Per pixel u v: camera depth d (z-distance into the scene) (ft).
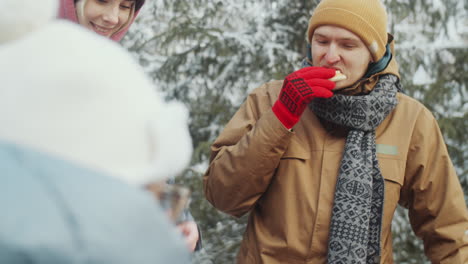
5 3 2.05
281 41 13.74
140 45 13.56
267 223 6.21
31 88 1.93
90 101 1.97
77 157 1.95
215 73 13.20
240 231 12.69
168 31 13.48
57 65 1.96
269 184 6.21
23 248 1.68
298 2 13.93
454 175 6.26
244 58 13.20
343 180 5.93
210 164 6.39
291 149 6.11
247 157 5.90
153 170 2.07
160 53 13.47
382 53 6.13
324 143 6.18
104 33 5.79
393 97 6.18
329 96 5.79
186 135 2.22
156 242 1.94
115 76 2.04
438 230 6.26
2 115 1.92
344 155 6.02
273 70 13.11
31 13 2.07
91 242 1.78
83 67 1.98
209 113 13.23
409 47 13.52
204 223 12.64
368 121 6.07
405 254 12.50
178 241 2.02
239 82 13.16
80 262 1.75
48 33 2.03
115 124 2.00
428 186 6.23
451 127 12.89
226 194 6.14
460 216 6.21
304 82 5.75
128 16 5.92
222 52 13.19
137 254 1.87
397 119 6.30
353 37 5.91
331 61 5.95
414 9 13.84
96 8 5.63
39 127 1.92
